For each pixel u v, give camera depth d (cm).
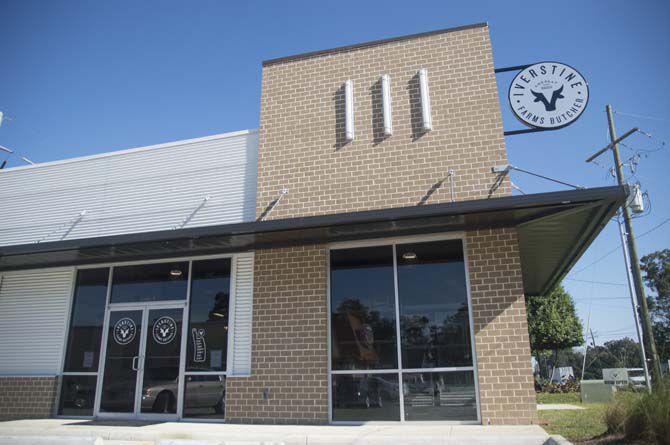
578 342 2989
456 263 942
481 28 1054
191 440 812
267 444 759
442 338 910
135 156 1227
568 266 1251
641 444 654
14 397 1120
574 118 993
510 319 875
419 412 884
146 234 974
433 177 988
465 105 1013
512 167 952
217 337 1037
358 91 1080
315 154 1065
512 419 834
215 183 1141
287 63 1147
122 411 1055
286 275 1012
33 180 1300
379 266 979
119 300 1131
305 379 948
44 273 1205
